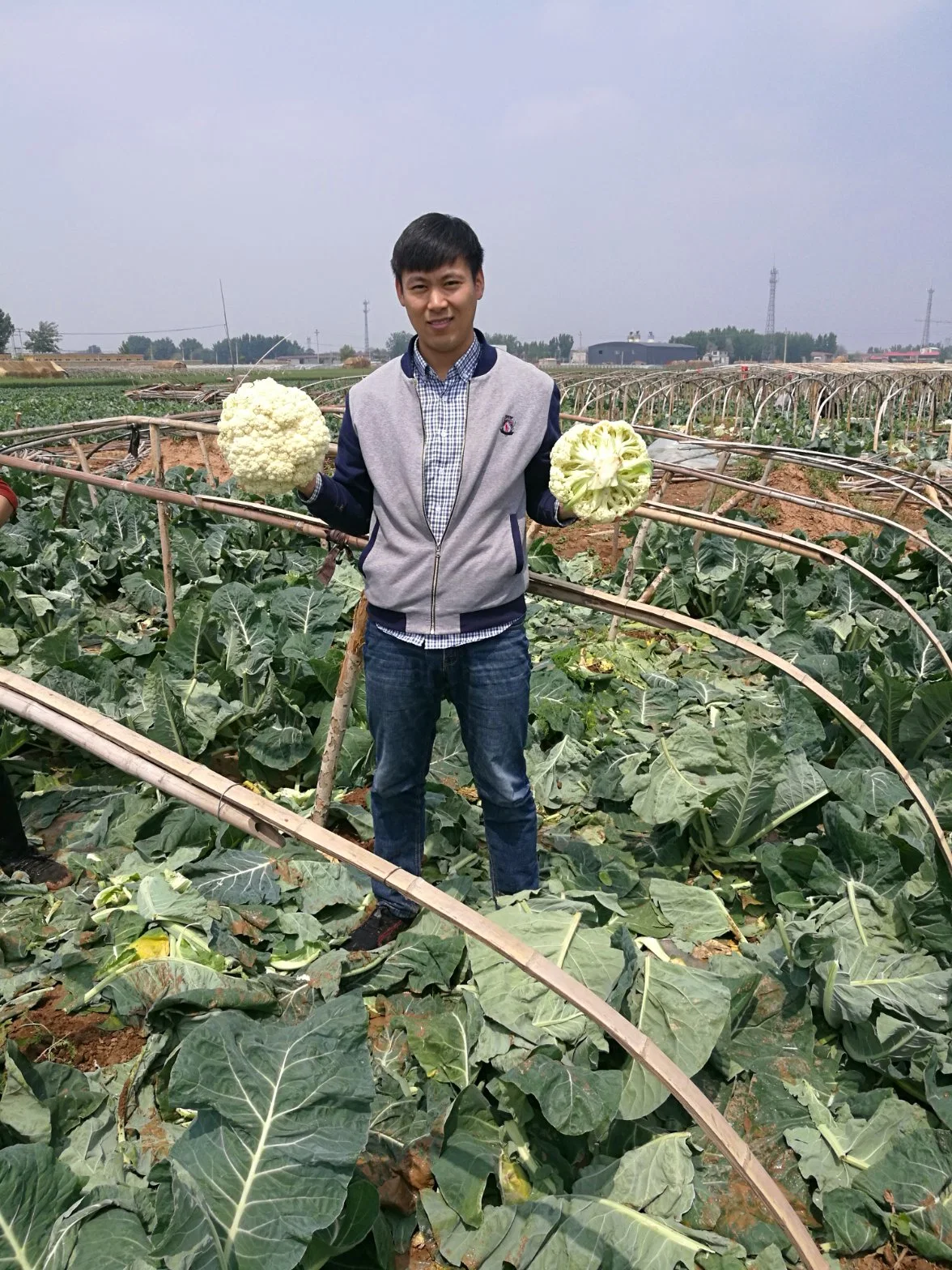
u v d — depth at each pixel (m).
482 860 3.75
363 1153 2.37
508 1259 2.16
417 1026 2.79
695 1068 2.54
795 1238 1.66
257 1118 1.95
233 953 2.91
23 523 8.16
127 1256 1.86
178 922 2.92
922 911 3.03
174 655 4.93
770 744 3.62
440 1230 2.24
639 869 3.80
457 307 2.52
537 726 4.78
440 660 2.89
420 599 2.80
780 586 7.67
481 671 2.89
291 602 5.78
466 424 2.67
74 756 4.57
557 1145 2.43
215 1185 1.84
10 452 11.20
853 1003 2.79
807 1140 2.51
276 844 2.20
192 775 2.20
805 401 29.22
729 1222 2.29
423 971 2.97
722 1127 1.73
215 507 4.52
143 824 3.61
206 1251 1.78
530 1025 2.60
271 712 4.55
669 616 3.47
